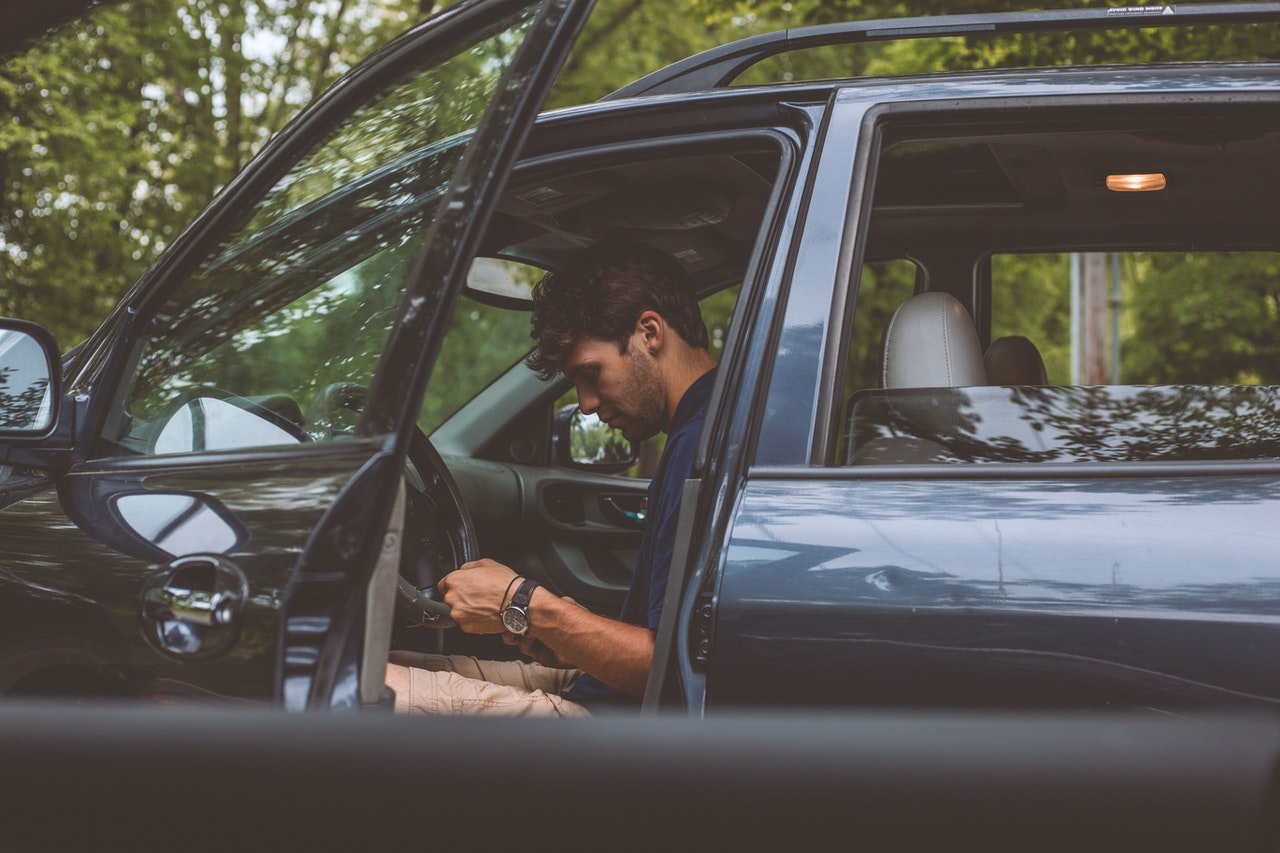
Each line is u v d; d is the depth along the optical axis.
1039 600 1.30
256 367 1.54
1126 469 1.41
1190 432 1.57
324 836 0.89
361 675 1.20
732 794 0.84
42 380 1.60
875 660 1.32
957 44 7.57
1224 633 1.26
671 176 2.17
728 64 1.86
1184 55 6.56
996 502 1.39
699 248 2.51
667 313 1.90
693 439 1.78
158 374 1.66
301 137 1.78
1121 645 1.27
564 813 0.86
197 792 0.91
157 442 1.59
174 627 1.32
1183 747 0.82
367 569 1.20
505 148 1.27
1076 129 1.60
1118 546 1.33
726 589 1.39
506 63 1.43
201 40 13.17
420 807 0.87
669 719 0.88
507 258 2.60
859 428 1.65
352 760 0.89
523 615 1.73
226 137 13.86
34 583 1.46
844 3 8.65
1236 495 1.36
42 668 1.44
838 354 1.51
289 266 1.63
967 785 0.82
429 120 1.58
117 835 0.93
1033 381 2.40
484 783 0.87
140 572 1.39
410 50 1.69
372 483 1.21
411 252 1.45
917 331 1.88
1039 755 0.83
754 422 1.51
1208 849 0.80
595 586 3.07
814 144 1.63
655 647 1.46
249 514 1.33
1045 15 1.79
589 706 1.89
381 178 1.60
